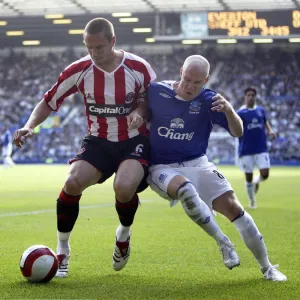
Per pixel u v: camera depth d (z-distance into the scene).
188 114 6.56
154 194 19.80
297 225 11.70
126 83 6.64
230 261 6.21
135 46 57.34
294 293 5.75
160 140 6.63
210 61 55.81
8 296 5.51
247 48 55.72
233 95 53.59
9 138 41.84
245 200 17.89
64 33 52.84
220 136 46.38
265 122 16.59
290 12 40.62
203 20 42.41
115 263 6.79
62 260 6.54
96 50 6.31
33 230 10.53
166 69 55.50
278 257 8.00
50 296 5.53
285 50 55.19
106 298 5.49
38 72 57.59
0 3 43.78
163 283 6.26
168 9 43.78
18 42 56.47
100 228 10.88
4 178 28.83
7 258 7.64
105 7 44.81
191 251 8.40
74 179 6.36
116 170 6.81
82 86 6.70
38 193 19.80
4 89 56.81
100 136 6.72
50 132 52.75
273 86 53.91
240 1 41.72
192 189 6.09
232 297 5.57
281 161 50.00
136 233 10.31
